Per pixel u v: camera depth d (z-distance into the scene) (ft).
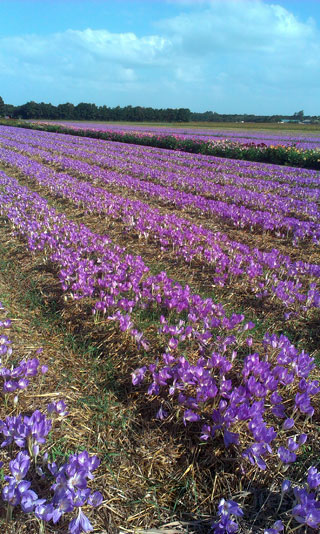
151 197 36.60
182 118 337.72
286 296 15.31
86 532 6.16
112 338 12.26
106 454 8.08
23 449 7.98
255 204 34.50
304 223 26.84
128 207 31.58
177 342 10.75
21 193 34.45
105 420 9.09
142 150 85.25
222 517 6.28
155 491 7.38
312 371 11.38
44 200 32.12
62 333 12.96
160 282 16.69
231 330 12.95
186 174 52.39
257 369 9.46
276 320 14.67
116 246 20.17
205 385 8.94
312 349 12.98
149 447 8.37
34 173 45.78
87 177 46.37
